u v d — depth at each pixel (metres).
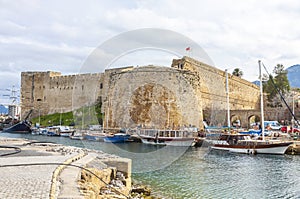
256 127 58.25
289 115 71.56
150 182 17.09
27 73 92.69
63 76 85.50
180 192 15.48
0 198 6.47
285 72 87.06
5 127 84.19
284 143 32.62
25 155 14.12
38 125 73.81
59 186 7.77
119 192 11.14
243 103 70.00
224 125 39.97
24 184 7.78
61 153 15.04
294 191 16.58
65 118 77.25
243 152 33.41
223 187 17.02
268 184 18.14
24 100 92.31
